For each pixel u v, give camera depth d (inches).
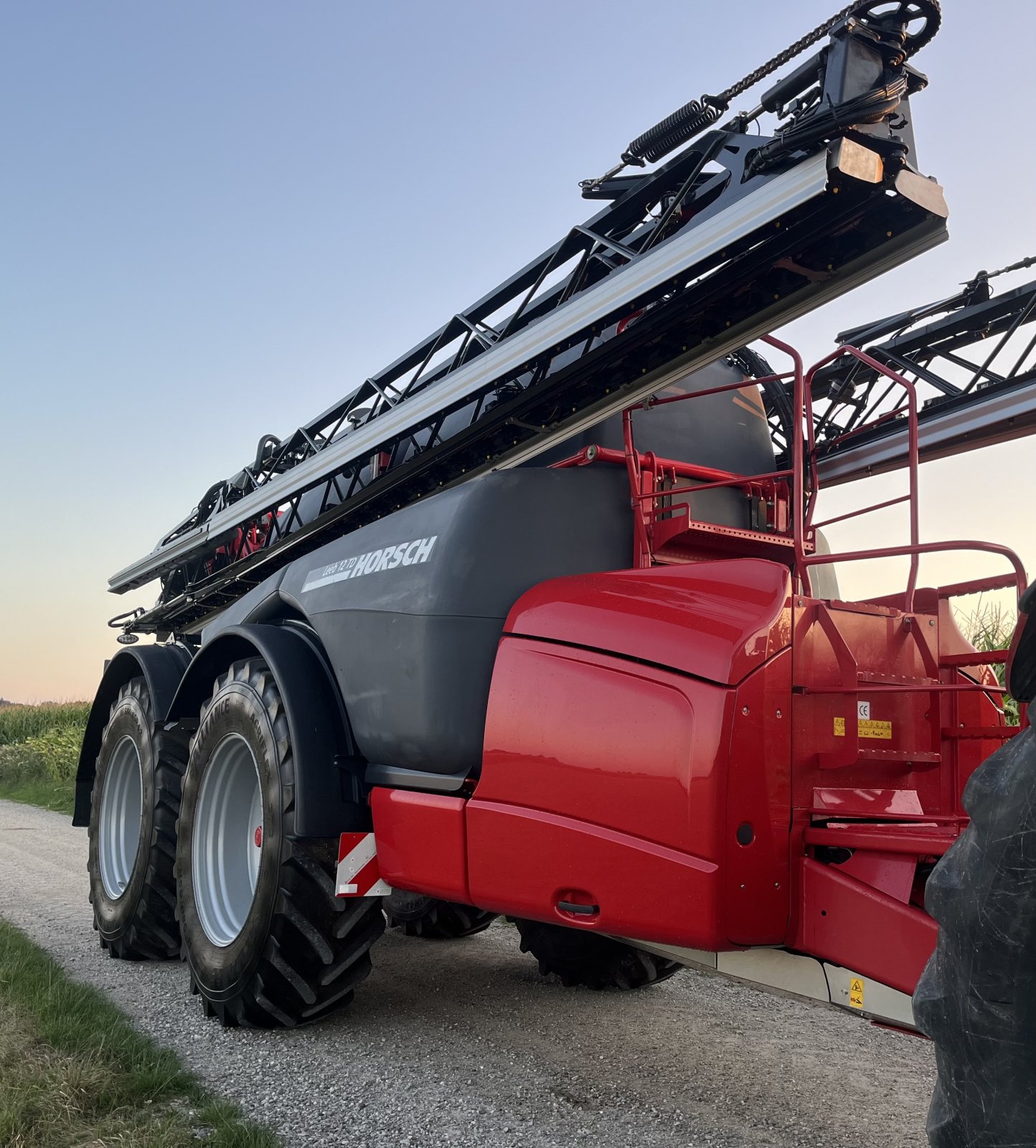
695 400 179.8
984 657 125.5
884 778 115.4
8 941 194.4
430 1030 156.9
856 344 203.2
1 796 661.9
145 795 199.6
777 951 105.9
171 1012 165.8
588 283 173.5
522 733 119.1
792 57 131.7
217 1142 107.3
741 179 138.1
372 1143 112.9
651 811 103.8
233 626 173.2
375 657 143.5
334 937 147.3
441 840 129.3
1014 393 174.4
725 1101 127.5
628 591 118.5
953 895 66.6
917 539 122.0
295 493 233.5
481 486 139.3
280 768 150.2
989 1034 63.1
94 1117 115.0
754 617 104.7
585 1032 157.2
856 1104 126.9
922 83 125.8
